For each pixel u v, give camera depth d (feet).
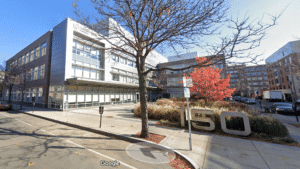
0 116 38.24
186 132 21.65
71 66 53.62
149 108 34.24
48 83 59.47
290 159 12.72
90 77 62.08
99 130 22.56
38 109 53.06
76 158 13.32
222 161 12.46
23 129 24.11
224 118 21.08
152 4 15.37
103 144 17.35
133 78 90.07
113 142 18.19
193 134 20.63
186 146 15.99
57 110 50.21
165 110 31.53
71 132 22.68
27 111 46.57
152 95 108.88
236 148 15.37
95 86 64.75
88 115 38.32
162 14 16.65
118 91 78.95
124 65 82.58
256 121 21.02
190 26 16.11
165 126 25.55
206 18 15.53
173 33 16.78
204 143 16.92
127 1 16.63
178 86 100.17
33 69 72.43
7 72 68.33
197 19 15.62
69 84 52.49
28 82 74.38
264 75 199.82
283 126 19.94
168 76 108.06
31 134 21.11
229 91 40.78
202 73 41.39
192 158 13.08
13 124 28.14
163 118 31.09
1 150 14.78
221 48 14.93
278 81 137.18
